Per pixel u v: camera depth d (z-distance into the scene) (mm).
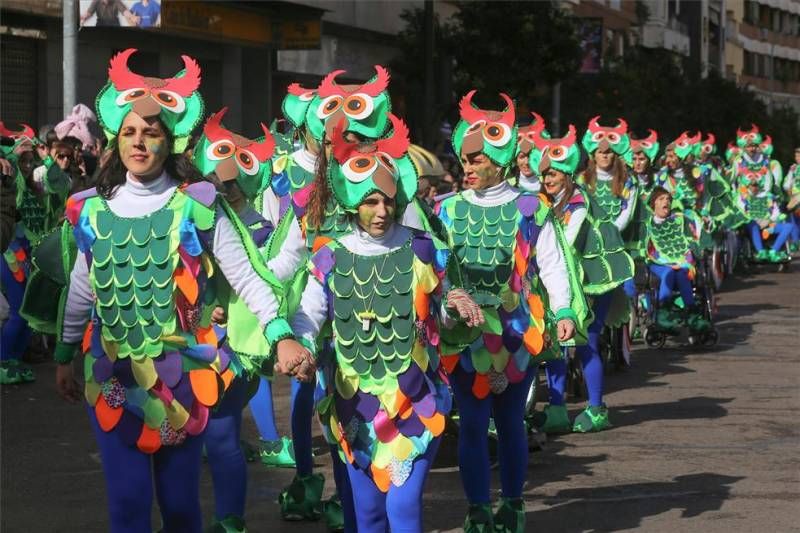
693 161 19250
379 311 5184
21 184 11523
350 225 5277
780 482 7934
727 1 85438
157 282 4836
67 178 12086
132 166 4828
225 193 6680
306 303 5195
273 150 6879
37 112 19297
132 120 4789
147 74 22047
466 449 6277
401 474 5129
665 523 6977
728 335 15359
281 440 8258
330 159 5211
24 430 9445
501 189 6738
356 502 5293
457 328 5605
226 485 5871
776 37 98062
